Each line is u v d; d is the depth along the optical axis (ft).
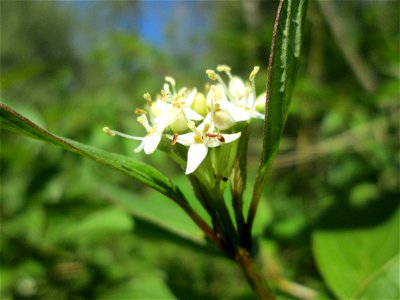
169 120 0.20
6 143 0.59
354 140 0.58
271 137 0.18
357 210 0.29
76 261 0.52
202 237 0.29
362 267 0.27
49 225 0.53
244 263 0.20
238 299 0.38
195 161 0.18
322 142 0.65
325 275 0.28
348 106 0.56
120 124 0.63
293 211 0.70
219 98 0.22
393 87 0.51
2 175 0.59
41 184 0.56
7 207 0.57
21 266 0.50
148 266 0.68
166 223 0.29
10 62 3.35
